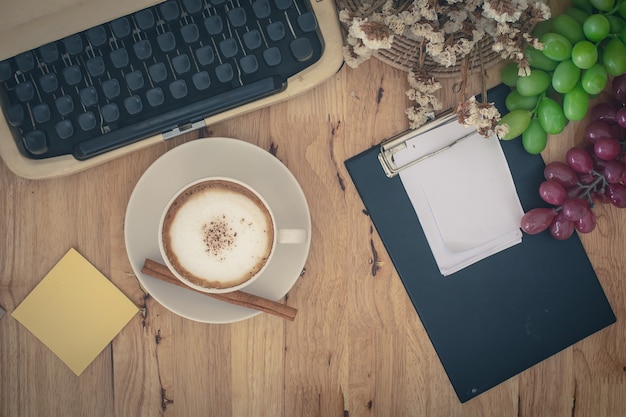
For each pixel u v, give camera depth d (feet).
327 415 4.18
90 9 3.59
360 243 4.14
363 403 4.19
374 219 4.11
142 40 3.91
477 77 4.11
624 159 3.86
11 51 3.63
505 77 3.98
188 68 3.79
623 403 4.20
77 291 4.10
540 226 3.97
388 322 4.16
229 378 4.16
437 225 4.12
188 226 3.71
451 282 4.15
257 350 4.16
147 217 3.84
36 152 3.88
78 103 3.99
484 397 4.18
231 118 4.08
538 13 3.63
